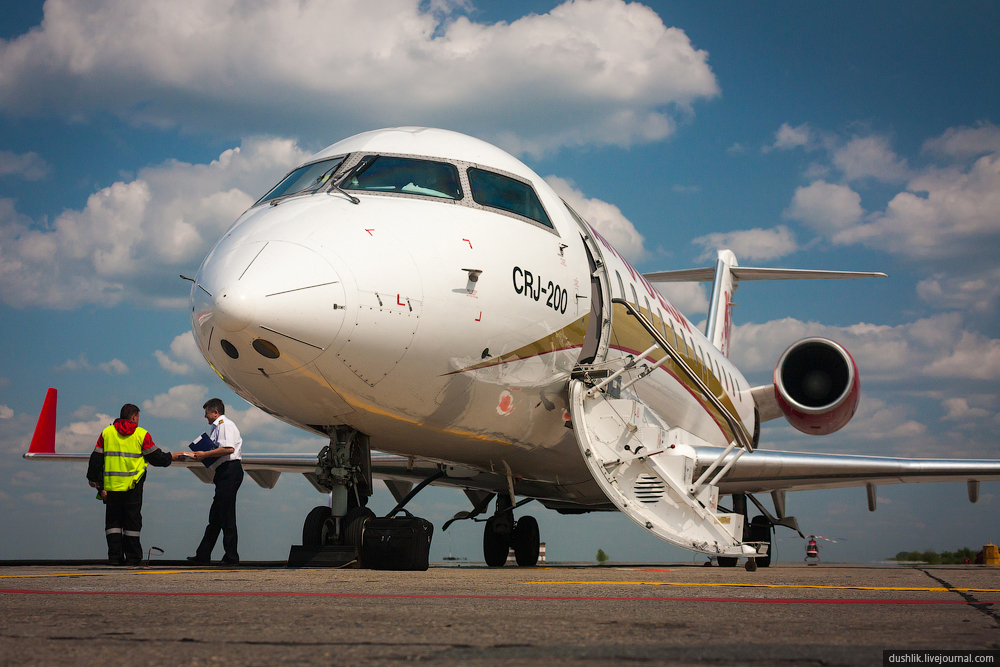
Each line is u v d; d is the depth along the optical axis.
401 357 7.22
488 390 8.18
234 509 9.02
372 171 8.17
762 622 3.42
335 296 6.77
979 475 12.74
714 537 8.38
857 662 2.46
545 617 3.55
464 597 4.51
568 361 8.98
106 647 2.69
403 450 8.84
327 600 4.28
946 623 3.42
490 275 7.89
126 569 7.57
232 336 6.71
